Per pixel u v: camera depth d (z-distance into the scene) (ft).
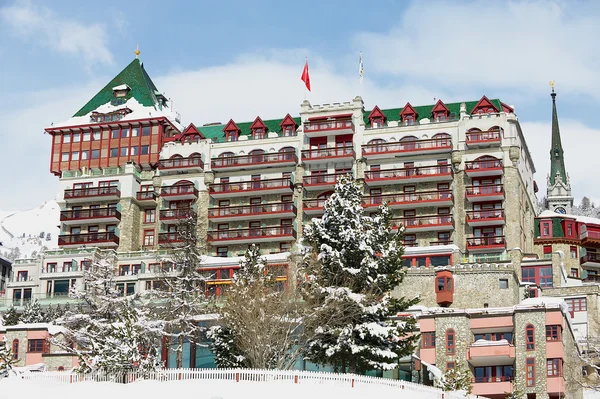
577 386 270.87
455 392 218.18
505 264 310.65
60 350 298.35
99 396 200.64
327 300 236.43
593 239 422.00
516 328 265.34
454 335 269.64
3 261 506.48
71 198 414.62
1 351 237.86
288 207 391.45
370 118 404.57
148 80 471.21
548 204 559.79
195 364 274.57
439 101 397.39
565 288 347.77
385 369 239.30
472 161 379.76
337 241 251.60
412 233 376.68
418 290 310.65
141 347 243.40
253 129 417.90
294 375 213.87
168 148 419.54
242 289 247.91
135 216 410.72
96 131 436.76
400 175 385.09
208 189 405.39
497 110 394.73
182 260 288.30
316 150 397.80
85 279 309.42
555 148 578.66
